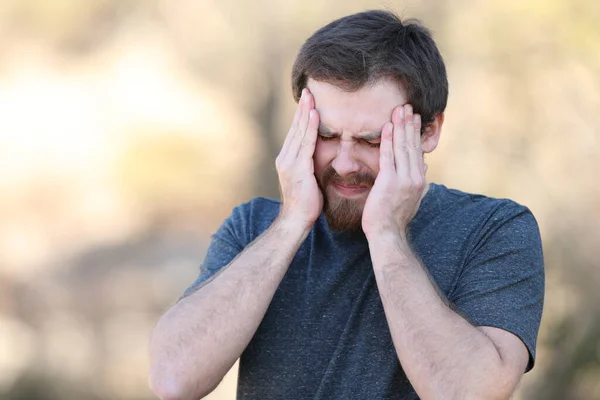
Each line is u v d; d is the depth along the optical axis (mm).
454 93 18062
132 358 24562
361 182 5766
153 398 23219
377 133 5691
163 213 33938
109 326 26109
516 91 16812
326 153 5789
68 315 26828
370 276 5793
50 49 34719
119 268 30094
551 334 15125
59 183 34312
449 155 18188
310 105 5758
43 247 31500
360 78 5598
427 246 5840
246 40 30875
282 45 30344
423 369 5266
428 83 5754
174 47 33844
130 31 34531
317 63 5656
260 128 33094
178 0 32438
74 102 34781
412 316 5375
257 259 5750
